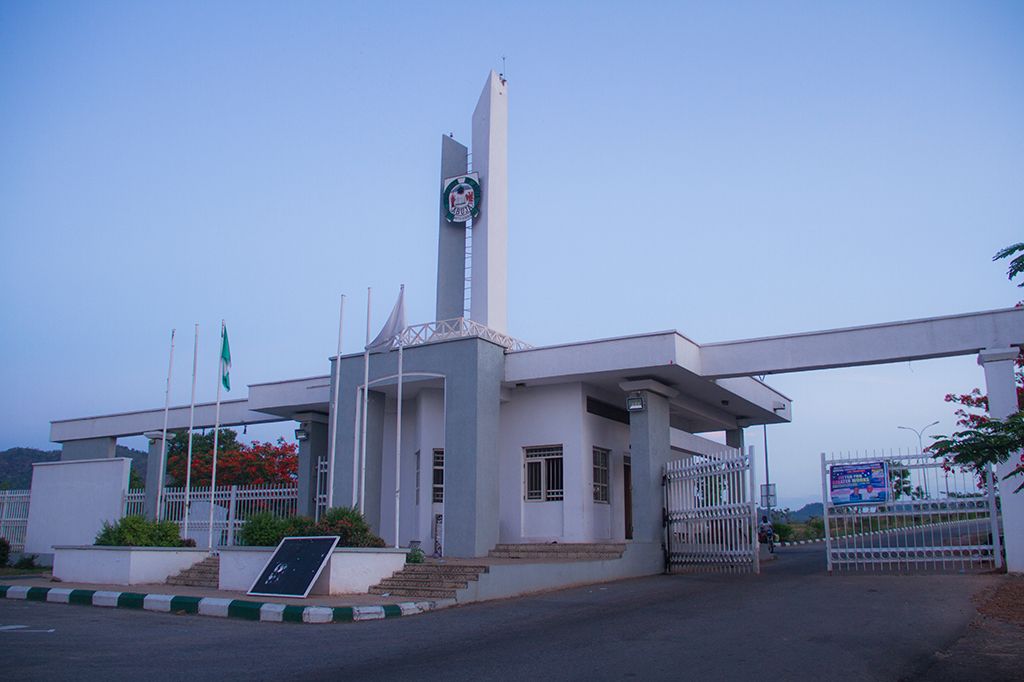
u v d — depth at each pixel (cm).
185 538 1909
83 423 2814
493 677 765
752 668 782
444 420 1916
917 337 1709
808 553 2686
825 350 1811
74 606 1430
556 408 2044
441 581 1384
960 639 917
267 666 834
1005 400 1549
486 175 2280
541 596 1446
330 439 2066
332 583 1365
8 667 830
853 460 1712
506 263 2289
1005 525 1515
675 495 1947
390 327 1827
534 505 2039
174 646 966
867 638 927
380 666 830
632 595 1429
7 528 2670
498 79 2389
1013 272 861
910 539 2212
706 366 1948
